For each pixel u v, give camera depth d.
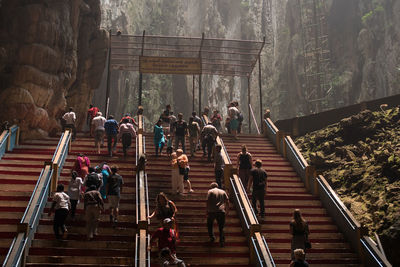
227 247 9.38
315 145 18.45
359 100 33.94
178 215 10.58
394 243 10.30
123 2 36.84
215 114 18.03
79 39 20.77
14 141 13.98
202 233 9.95
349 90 34.91
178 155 11.64
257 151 15.80
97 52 21.72
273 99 40.97
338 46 37.31
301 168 13.58
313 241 10.33
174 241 7.54
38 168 12.23
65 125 14.66
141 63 20.92
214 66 26.64
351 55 36.09
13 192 10.30
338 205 11.05
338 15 37.66
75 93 20.78
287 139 15.45
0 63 15.30
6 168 11.88
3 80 15.47
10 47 15.63
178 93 40.47
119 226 9.70
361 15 35.88
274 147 16.34
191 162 13.95
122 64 22.75
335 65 37.19
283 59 41.12
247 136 17.53
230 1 46.09
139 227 8.69
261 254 8.61
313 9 38.91
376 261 9.06
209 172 13.38
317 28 38.09
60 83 17.59
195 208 11.02
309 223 11.02
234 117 17.05
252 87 42.81
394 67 31.61
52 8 17.28
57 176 11.12
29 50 15.80
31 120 15.52
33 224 8.72
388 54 32.44
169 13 42.53
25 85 15.45
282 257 9.53
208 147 14.00
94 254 8.61
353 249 10.02
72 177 9.70
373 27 34.22
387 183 13.16
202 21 44.56
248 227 9.57
